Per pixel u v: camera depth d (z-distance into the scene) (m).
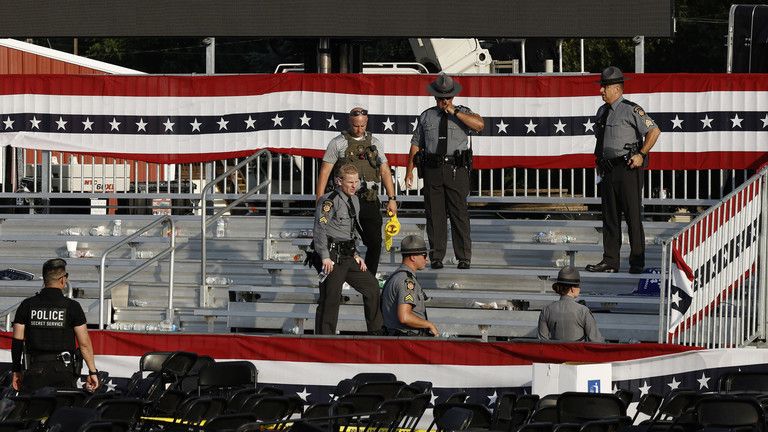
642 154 52.44
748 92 61.34
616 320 52.44
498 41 84.31
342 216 48.78
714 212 47.81
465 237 54.59
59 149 65.06
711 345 48.09
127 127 64.81
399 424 42.66
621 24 62.44
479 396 47.53
